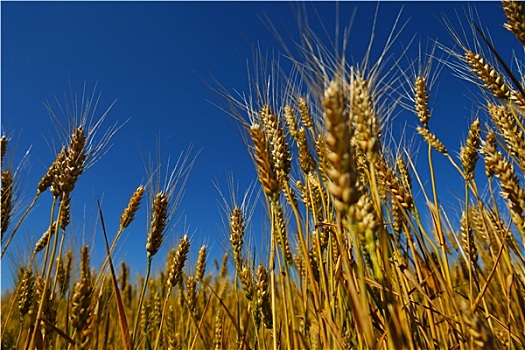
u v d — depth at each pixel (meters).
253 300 0.40
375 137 0.26
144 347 0.57
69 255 0.53
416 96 0.44
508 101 0.40
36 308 0.42
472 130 0.40
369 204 0.22
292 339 0.31
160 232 0.39
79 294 0.30
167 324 0.60
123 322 0.34
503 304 0.47
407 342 0.24
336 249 0.37
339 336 0.27
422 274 0.33
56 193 0.39
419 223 0.33
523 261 0.37
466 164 0.39
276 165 0.32
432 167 0.35
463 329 0.29
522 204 0.32
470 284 0.33
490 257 0.55
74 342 0.30
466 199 0.39
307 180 0.37
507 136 0.38
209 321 0.66
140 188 0.43
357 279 0.28
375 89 0.29
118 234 0.41
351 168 0.23
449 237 0.48
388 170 0.33
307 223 0.34
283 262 0.30
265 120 0.33
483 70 0.41
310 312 0.32
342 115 0.23
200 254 0.51
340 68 0.27
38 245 0.51
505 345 0.35
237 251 0.43
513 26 0.38
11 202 0.44
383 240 0.22
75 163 0.39
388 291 0.22
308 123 0.38
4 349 0.45
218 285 0.81
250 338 0.46
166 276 0.65
